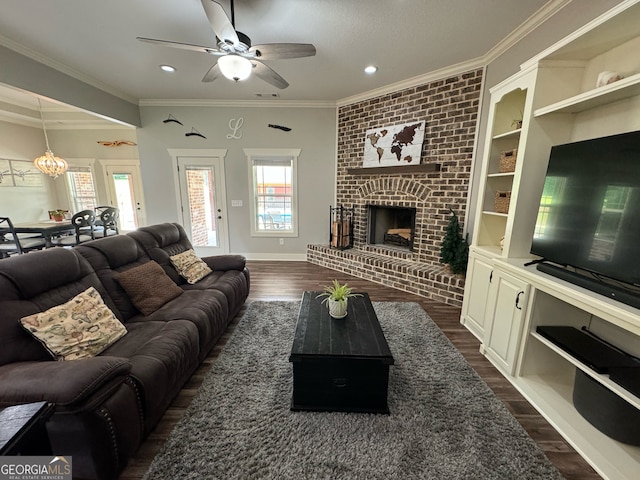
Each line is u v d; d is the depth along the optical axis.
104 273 2.12
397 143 3.88
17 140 5.83
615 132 1.66
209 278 2.88
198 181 5.05
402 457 1.41
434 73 3.40
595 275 1.70
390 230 4.59
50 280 1.68
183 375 1.79
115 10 2.28
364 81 3.74
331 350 1.65
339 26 2.45
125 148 6.36
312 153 4.89
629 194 1.35
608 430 1.49
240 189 5.05
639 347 1.56
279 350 2.34
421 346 2.41
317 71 3.41
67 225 4.61
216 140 4.87
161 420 1.64
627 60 1.61
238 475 1.31
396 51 2.90
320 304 2.30
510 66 2.66
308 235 5.20
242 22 2.39
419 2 2.12
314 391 1.70
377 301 3.37
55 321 1.53
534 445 1.48
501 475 1.32
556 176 1.80
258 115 4.78
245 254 5.30
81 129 6.30
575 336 1.72
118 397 1.25
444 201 3.54
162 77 3.69
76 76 3.54
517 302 1.93
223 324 2.43
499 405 1.76
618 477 1.30
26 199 6.02
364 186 4.48
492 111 2.43
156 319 2.03
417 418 1.65
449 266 3.35
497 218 2.63
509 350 2.01
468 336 2.60
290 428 1.58
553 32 2.16
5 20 2.42
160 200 5.09
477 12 2.24
